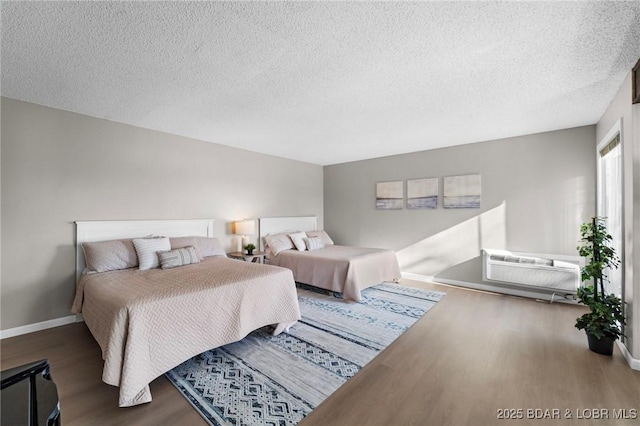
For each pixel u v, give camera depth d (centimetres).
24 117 273
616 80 228
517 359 223
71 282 299
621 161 234
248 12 151
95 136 317
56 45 182
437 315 321
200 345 206
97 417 160
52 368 211
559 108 291
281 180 540
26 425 93
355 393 182
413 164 495
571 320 303
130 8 148
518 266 376
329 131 372
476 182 426
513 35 171
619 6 145
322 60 201
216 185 435
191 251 328
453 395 179
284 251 459
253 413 164
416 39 176
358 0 142
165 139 377
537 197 379
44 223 284
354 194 578
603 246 244
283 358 227
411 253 495
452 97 264
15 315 268
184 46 184
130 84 238
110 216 328
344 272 376
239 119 326
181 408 169
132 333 173
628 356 214
